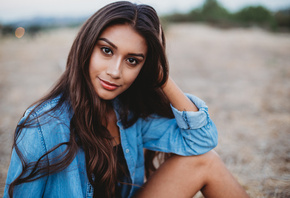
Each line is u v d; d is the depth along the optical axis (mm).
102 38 967
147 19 1000
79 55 1016
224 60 7977
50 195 1064
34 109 1001
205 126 1208
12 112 3422
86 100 1055
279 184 1872
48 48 9891
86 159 1088
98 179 1111
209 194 1262
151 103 1290
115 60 985
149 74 1159
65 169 1022
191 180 1208
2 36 13203
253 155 2289
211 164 1214
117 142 1253
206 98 4094
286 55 8797
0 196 1710
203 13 23891
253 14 22047
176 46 10961
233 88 4754
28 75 5789
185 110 1220
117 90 1042
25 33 13500
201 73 6227
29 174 956
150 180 1253
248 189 1815
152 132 1337
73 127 1072
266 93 4355
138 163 1330
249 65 7145
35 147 958
